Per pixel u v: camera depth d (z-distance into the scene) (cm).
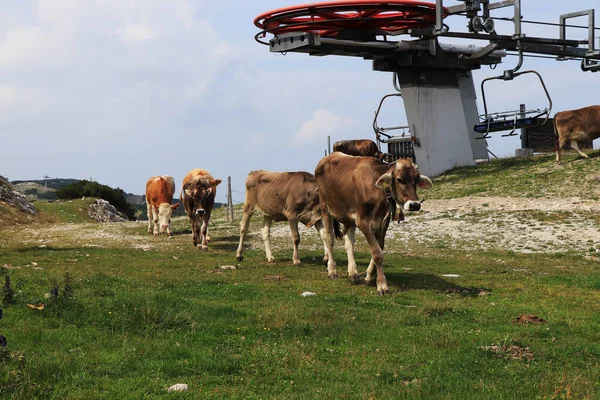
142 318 941
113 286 1284
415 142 3803
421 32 3428
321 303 1156
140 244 2348
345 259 1831
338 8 3147
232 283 1409
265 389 699
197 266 1680
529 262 1797
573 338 952
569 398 679
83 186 6134
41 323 929
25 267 1583
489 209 2684
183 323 948
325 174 1452
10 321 930
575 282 1462
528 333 969
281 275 1526
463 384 716
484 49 3638
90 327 923
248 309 1084
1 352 722
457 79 3888
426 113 3791
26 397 631
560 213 2467
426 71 3778
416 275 1538
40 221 3784
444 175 3669
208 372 746
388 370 764
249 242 2352
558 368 796
